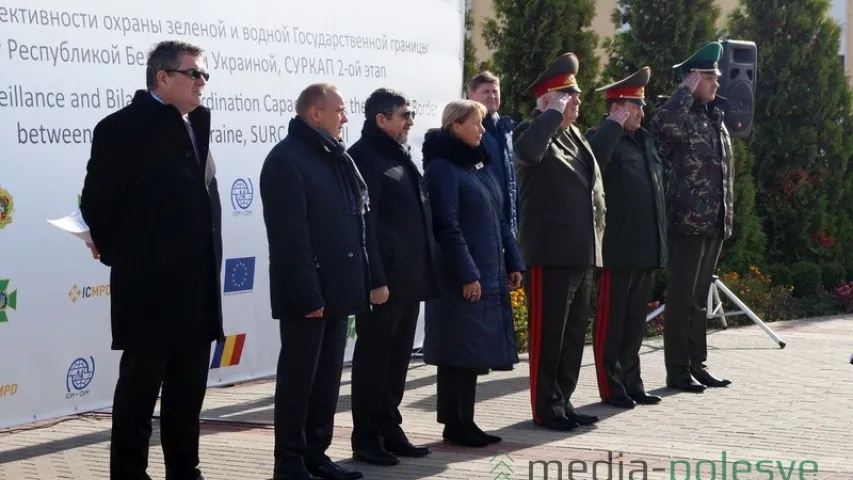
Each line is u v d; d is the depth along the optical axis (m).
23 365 6.81
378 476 5.86
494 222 6.46
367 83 9.14
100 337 7.27
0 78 6.64
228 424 7.26
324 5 8.76
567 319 7.11
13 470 6.16
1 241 6.67
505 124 7.53
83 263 7.14
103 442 6.82
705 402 7.88
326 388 5.77
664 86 11.91
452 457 6.28
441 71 9.92
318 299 5.45
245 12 8.15
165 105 5.10
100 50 7.19
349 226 5.64
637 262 7.63
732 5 17.39
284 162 5.50
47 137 6.89
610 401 7.73
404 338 6.24
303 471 5.55
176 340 5.10
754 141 14.04
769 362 9.60
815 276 13.92
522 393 8.27
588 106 11.50
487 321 6.36
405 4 9.52
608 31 17.56
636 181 7.66
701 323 8.52
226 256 8.05
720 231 8.33
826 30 14.13
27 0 6.78
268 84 8.31
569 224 6.89
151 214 5.05
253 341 8.35
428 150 6.47
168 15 7.61
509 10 11.45
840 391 8.27
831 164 14.52
